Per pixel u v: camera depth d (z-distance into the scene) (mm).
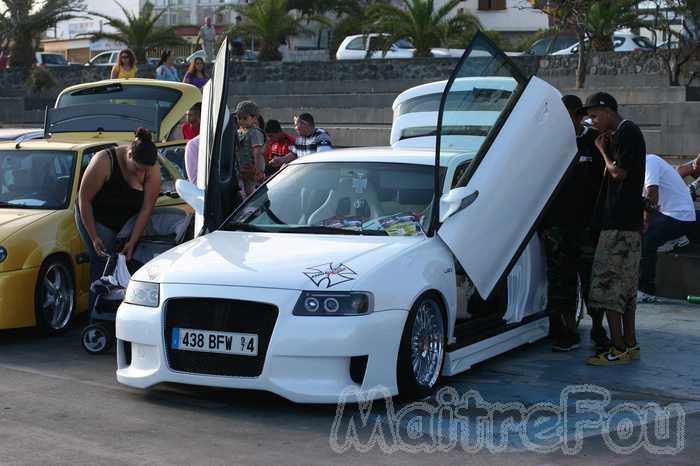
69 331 8547
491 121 6953
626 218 7195
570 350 7918
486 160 6883
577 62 22344
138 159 7727
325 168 7383
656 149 15992
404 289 6047
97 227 7945
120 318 6254
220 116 7176
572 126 7551
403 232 6672
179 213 8578
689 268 10023
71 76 28531
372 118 20938
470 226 6738
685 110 15672
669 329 8680
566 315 7824
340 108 21531
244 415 5914
